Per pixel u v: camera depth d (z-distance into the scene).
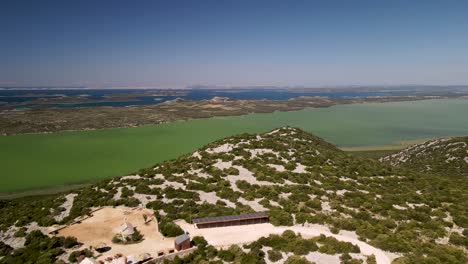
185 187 54.09
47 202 53.69
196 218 41.44
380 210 45.59
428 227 40.62
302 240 34.66
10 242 39.00
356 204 47.41
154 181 56.56
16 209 54.69
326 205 47.31
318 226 39.78
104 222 41.69
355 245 33.81
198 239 35.84
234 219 40.22
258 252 33.12
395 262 30.41
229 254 32.94
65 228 40.16
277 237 35.88
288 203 47.00
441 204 49.41
